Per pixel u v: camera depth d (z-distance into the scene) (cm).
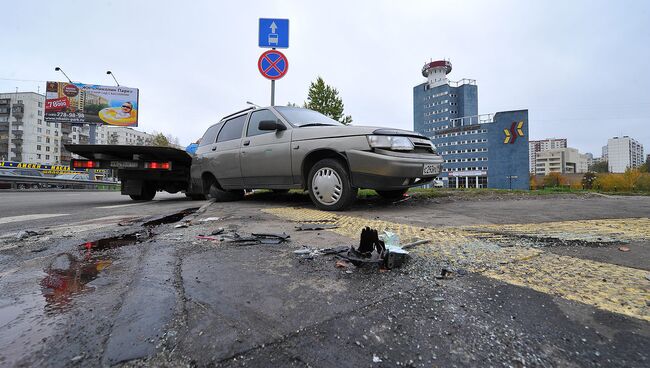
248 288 131
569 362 82
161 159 715
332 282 137
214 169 562
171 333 96
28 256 191
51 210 520
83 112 2797
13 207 603
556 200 491
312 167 413
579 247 194
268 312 110
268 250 194
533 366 81
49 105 2720
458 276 144
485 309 111
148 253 189
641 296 120
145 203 687
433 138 9206
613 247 194
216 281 139
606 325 100
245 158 493
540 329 98
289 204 488
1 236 259
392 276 144
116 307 115
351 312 110
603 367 80
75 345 91
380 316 107
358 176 370
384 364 82
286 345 91
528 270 151
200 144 642
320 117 505
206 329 99
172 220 350
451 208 399
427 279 140
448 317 106
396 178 363
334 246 202
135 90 2969
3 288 136
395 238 197
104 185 2770
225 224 294
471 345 90
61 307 116
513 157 6944
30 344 91
